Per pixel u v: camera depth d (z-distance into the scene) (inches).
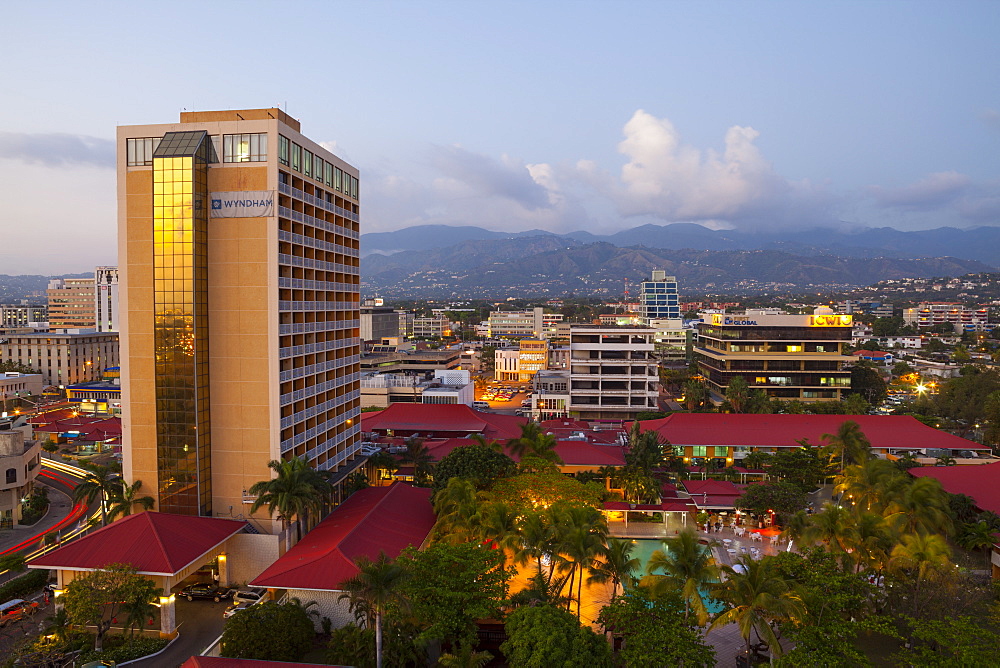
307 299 3388.3
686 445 4650.6
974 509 3208.7
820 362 7190.0
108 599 2118.6
